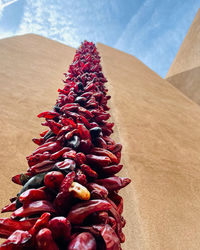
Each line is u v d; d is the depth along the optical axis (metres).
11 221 0.48
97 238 0.47
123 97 3.66
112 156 0.73
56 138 0.81
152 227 1.45
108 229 0.47
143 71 7.31
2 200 1.47
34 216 0.51
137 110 3.35
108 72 4.93
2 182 1.59
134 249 1.34
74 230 0.49
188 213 1.67
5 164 1.76
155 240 1.38
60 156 0.69
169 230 1.48
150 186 1.80
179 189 1.89
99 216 0.50
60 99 1.17
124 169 1.92
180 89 9.88
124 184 0.65
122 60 7.50
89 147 0.73
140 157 2.13
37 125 2.47
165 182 1.90
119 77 4.92
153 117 3.34
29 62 4.58
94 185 0.58
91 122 1.01
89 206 0.49
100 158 0.66
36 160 0.69
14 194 1.55
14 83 3.34
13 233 0.42
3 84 3.17
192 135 3.22
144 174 1.91
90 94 1.19
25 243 0.41
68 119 0.80
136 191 1.69
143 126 2.86
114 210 0.59
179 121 3.65
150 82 5.97
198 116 4.42
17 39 5.80
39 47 6.12
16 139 2.11
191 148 2.74
